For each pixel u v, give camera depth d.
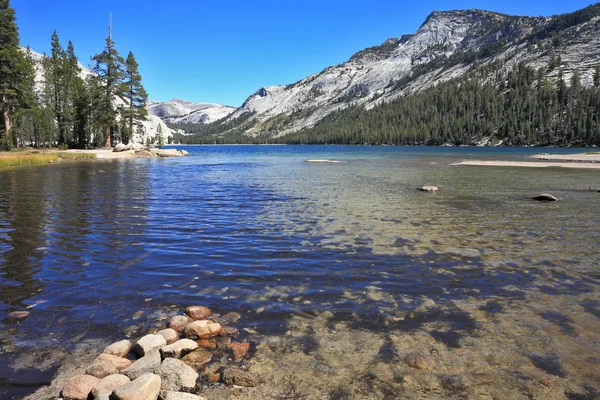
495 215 13.52
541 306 6.02
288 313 5.81
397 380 4.16
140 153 61.97
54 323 5.44
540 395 3.91
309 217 13.22
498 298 6.35
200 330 5.05
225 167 39.75
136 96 72.44
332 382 4.13
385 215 13.55
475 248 9.30
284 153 89.88
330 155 75.94
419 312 5.84
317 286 6.89
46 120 72.00
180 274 7.52
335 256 8.66
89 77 78.62
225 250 9.18
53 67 74.12
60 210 14.51
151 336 4.83
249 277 7.35
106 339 5.03
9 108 55.06
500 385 4.07
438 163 45.91
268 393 3.94
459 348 4.81
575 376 4.23
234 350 4.77
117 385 3.94
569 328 5.31
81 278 7.26
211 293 6.57
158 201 16.80
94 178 26.69
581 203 16.14
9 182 23.73
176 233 10.91
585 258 8.50
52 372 4.29
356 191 20.19
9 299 6.26
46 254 8.80
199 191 20.16
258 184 23.66
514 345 4.87
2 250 9.13
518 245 9.59
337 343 4.93
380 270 7.73
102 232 11.01
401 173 31.81
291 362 4.51
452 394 3.93
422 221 12.51
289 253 8.91
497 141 155.25
